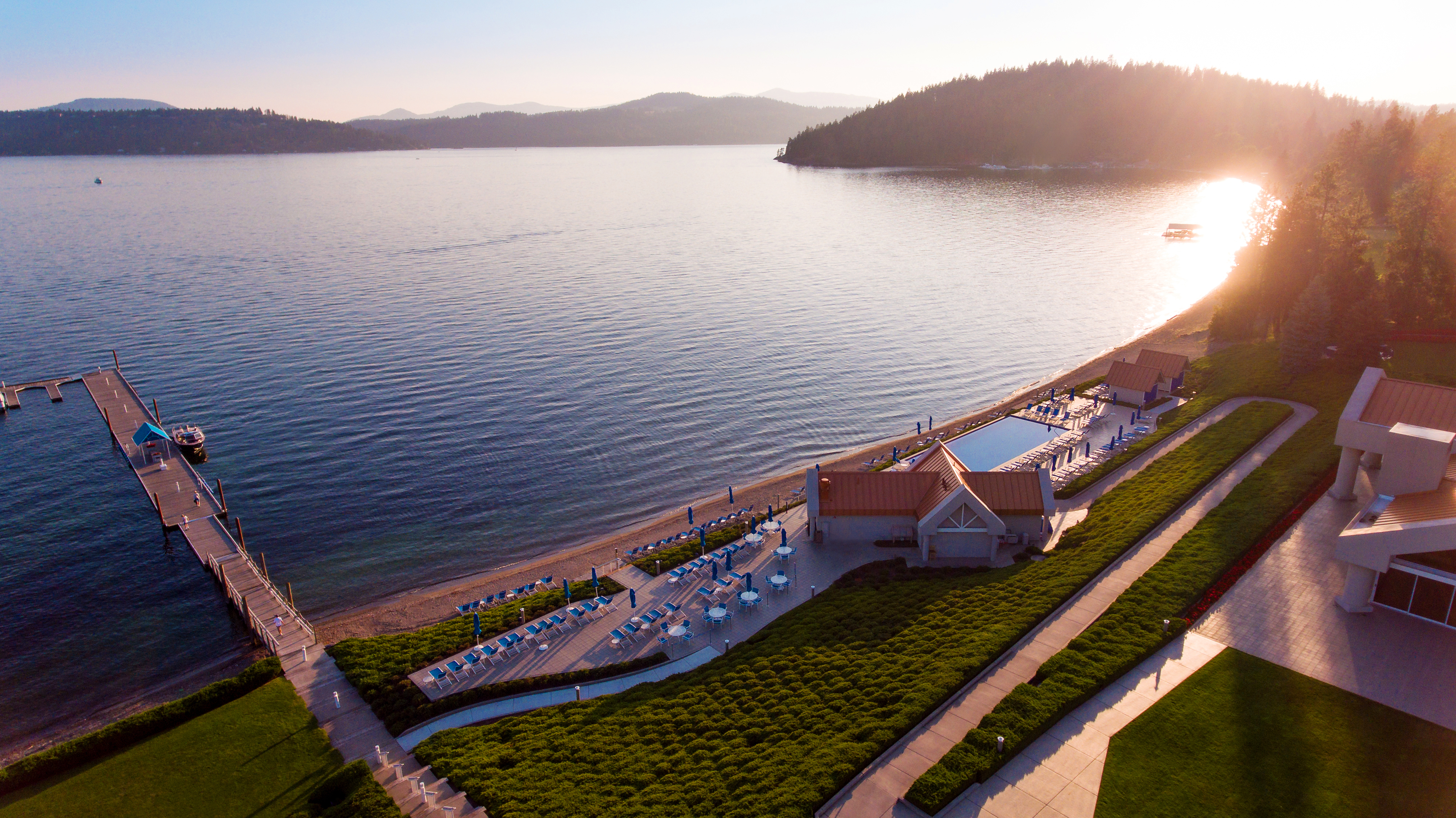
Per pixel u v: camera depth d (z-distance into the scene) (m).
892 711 37.72
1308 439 67.56
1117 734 35.38
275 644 52.53
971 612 47.38
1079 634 43.31
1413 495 46.88
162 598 61.59
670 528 70.50
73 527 72.44
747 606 52.88
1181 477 62.78
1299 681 38.16
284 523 72.56
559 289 161.50
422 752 38.88
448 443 88.75
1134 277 166.88
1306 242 96.56
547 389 104.69
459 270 179.38
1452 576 40.94
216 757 40.28
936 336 128.88
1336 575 47.19
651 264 188.50
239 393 103.00
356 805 34.28
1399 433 47.69
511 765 37.31
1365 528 44.12
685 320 138.38
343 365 113.19
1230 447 67.44
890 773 33.94
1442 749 33.31
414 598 61.34
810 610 51.34
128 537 70.69
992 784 32.88
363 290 158.25
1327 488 57.88
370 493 77.94
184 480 79.81
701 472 82.88
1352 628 42.19
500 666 47.78
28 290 154.62
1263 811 30.70
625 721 40.47
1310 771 32.56
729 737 38.00
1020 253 195.88
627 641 49.69
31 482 81.62
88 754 40.50
